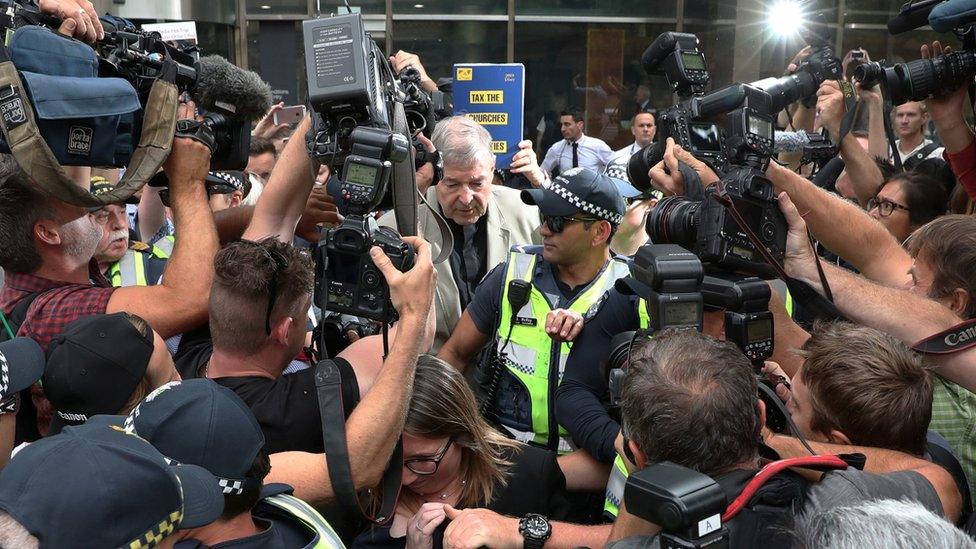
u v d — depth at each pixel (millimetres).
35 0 2082
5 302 2248
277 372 2123
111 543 1271
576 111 8633
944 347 2098
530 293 2900
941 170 4004
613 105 10680
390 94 2223
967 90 2912
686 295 1941
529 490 2342
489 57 10672
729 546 1403
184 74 2227
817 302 2184
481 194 3518
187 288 2145
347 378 2021
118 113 1951
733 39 9453
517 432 2850
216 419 1574
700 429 1601
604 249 2908
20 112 1803
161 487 1326
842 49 9797
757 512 1523
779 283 2746
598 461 2535
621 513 1803
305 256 2100
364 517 1989
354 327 2592
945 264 2303
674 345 1722
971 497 2340
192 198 2236
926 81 2818
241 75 2912
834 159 4438
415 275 1922
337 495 1863
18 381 1844
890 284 2416
